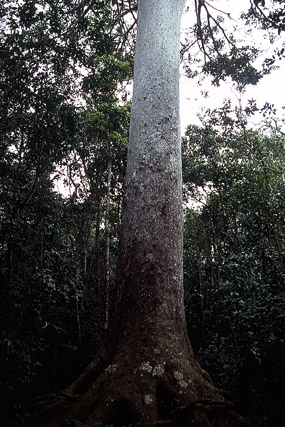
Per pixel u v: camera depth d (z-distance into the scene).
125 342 3.16
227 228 9.31
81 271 9.05
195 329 8.41
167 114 4.50
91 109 9.64
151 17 5.29
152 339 3.11
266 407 4.09
